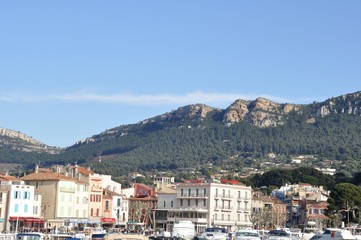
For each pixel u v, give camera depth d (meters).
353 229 138.75
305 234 127.06
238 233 121.88
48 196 170.88
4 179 170.12
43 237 121.00
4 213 159.00
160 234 139.62
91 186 186.50
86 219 173.25
